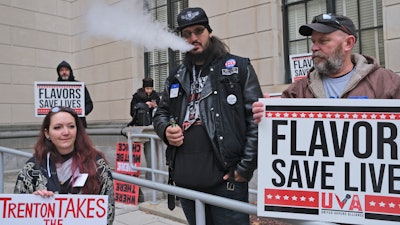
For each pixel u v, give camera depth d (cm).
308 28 223
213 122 239
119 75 1020
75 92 586
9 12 1002
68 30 1122
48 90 571
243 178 238
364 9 645
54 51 1091
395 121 181
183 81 256
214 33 812
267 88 729
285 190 193
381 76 215
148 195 566
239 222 244
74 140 247
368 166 184
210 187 242
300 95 242
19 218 221
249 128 238
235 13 777
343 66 226
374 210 182
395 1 584
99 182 248
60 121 242
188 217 264
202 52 247
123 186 568
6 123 988
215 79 243
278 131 196
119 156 595
